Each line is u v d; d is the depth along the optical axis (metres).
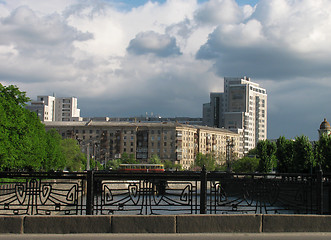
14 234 16.17
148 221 16.42
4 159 59.22
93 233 16.33
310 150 91.62
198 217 16.52
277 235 16.14
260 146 121.00
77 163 142.50
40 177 20.27
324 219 16.84
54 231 16.34
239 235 16.08
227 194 21.22
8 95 66.38
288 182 22.14
